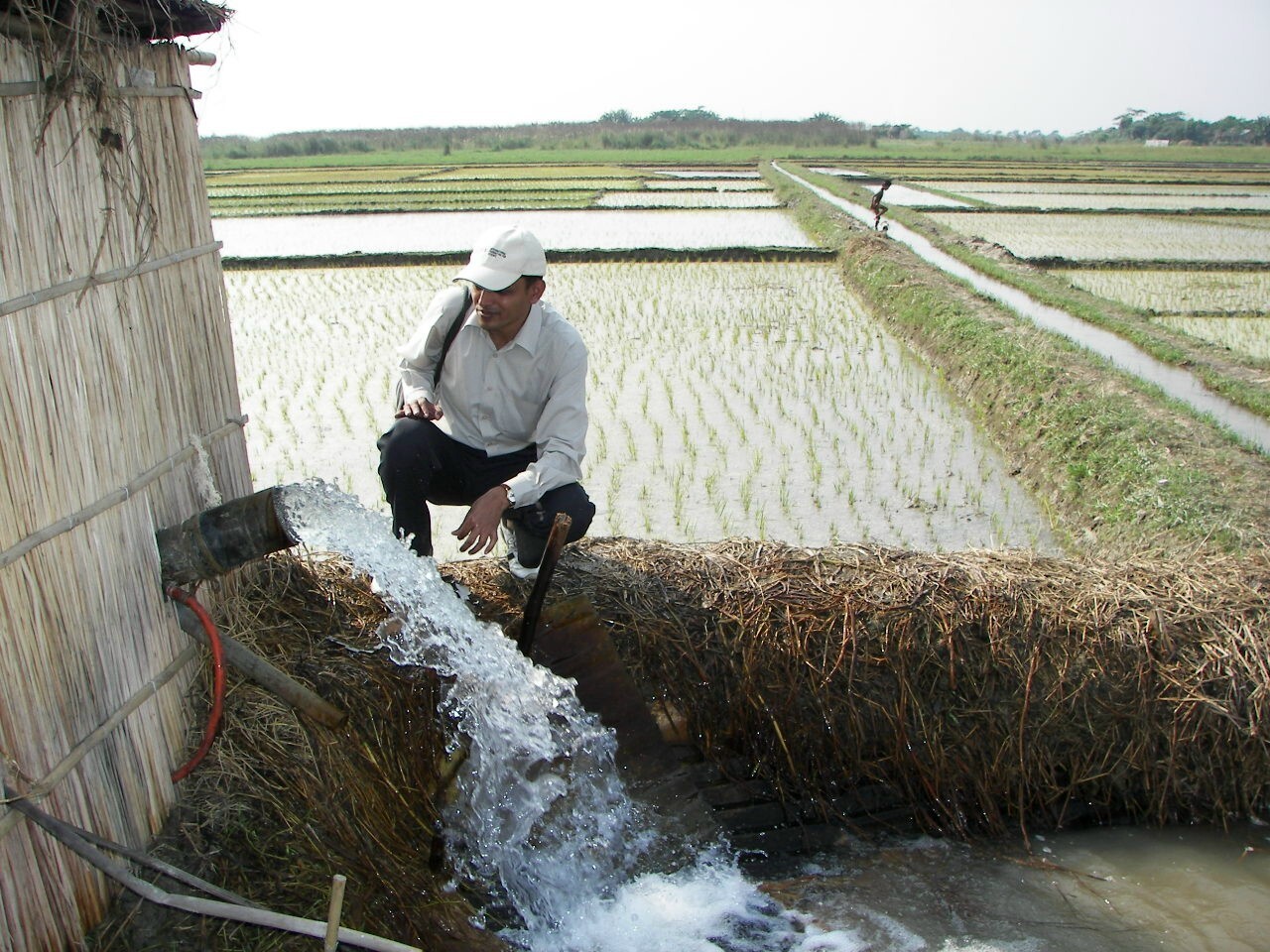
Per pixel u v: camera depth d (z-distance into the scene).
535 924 2.67
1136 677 3.09
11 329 1.96
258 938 2.19
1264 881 2.94
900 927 2.76
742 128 86.62
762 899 2.84
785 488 5.89
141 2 2.29
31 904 2.03
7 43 1.94
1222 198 27.92
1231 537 4.29
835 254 15.62
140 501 2.40
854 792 3.21
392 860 2.55
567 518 2.73
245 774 2.50
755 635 3.19
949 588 3.28
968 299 10.42
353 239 18.62
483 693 2.77
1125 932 2.74
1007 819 3.18
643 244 17.45
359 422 7.05
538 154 61.66
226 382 2.88
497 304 3.00
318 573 3.20
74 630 2.15
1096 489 5.44
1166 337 10.00
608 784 2.90
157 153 2.48
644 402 7.62
